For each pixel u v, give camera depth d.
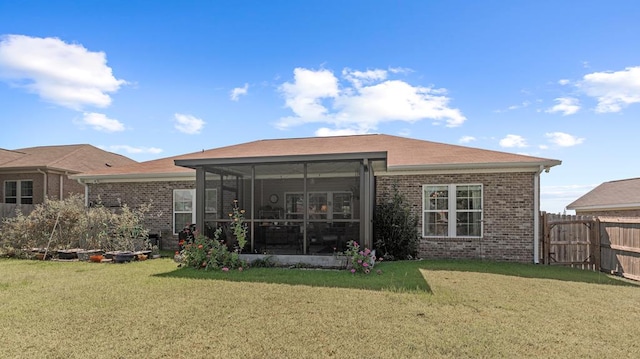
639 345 4.75
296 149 16.12
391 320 5.56
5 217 14.62
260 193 15.62
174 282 8.05
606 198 21.33
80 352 4.39
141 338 4.83
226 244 11.08
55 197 17.64
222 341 4.74
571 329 5.29
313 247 11.16
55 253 12.41
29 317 5.64
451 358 4.30
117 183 15.48
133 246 12.34
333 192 14.88
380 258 12.05
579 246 11.47
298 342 4.72
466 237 12.45
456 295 7.05
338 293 7.08
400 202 12.70
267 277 8.62
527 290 7.59
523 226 11.99
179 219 14.88
